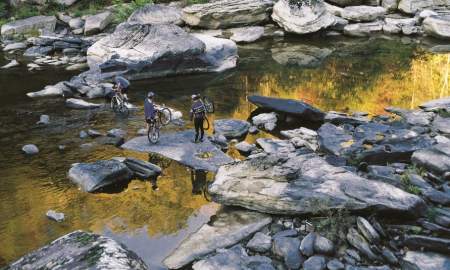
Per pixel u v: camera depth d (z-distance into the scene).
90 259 8.00
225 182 11.95
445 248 9.33
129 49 25.36
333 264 9.08
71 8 38.53
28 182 13.38
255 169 12.09
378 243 9.60
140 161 14.06
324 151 15.02
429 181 12.11
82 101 20.36
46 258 8.38
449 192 11.34
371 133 15.88
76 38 31.44
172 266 9.63
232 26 35.41
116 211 11.88
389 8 39.03
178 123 18.16
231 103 20.89
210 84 23.88
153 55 24.36
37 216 11.60
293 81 24.41
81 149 15.62
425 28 34.44
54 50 30.14
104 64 23.48
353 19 36.69
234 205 11.66
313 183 11.36
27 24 33.91
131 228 11.12
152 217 11.60
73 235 9.02
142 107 20.22
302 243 9.70
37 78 24.38
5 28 33.66
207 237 10.52
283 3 35.59
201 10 34.16
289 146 15.50
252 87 23.39
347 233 10.03
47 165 14.45
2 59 28.28
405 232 10.03
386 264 9.18
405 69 26.38
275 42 33.81
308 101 21.33
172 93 22.31
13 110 19.59
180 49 24.81
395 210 10.20
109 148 15.70
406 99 21.44
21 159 14.88
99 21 33.97
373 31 35.91
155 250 10.30
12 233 10.89
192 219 11.48
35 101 20.80
